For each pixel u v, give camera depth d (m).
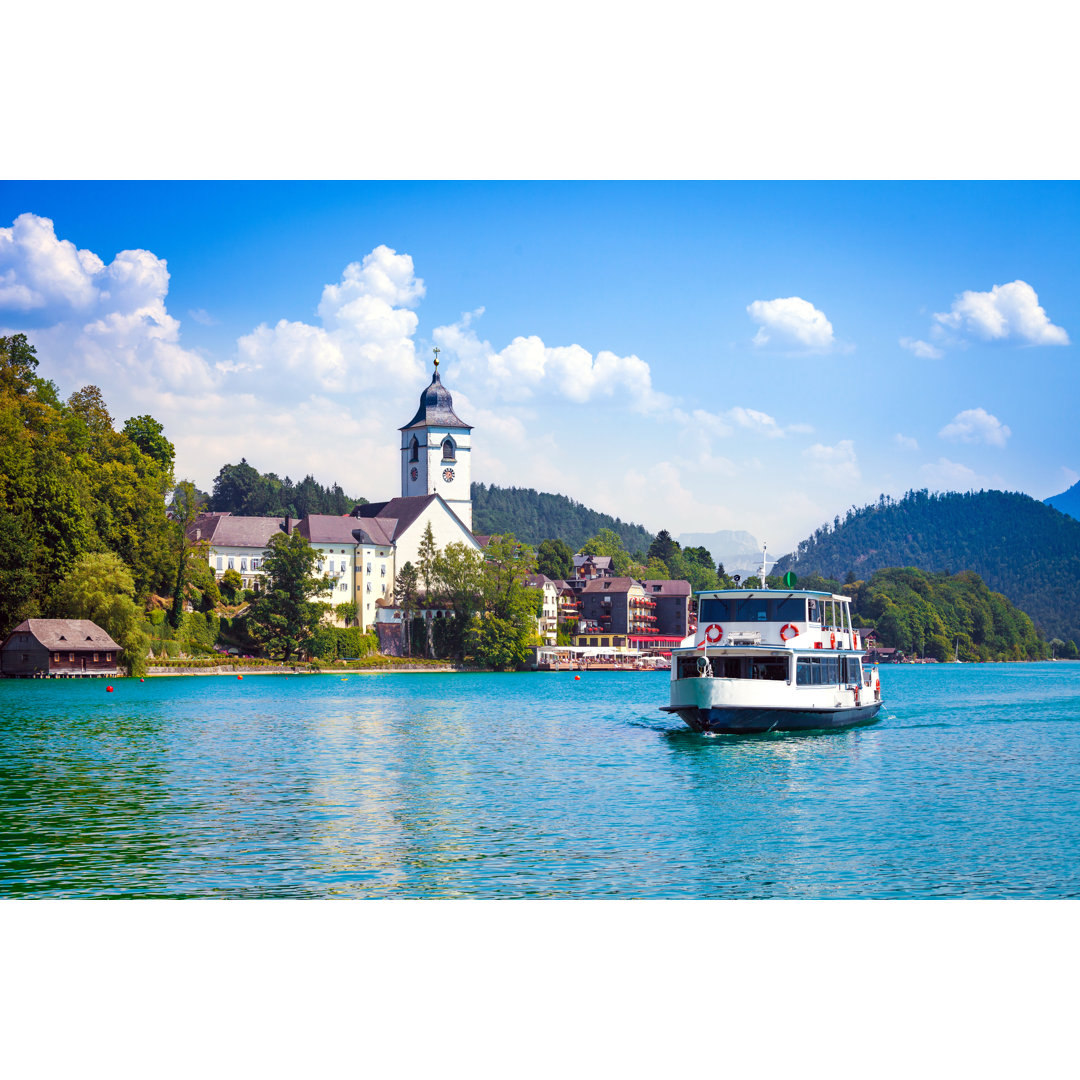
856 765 52.84
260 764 54.19
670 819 38.53
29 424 148.00
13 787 46.44
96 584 136.38
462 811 40.16
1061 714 88.75
